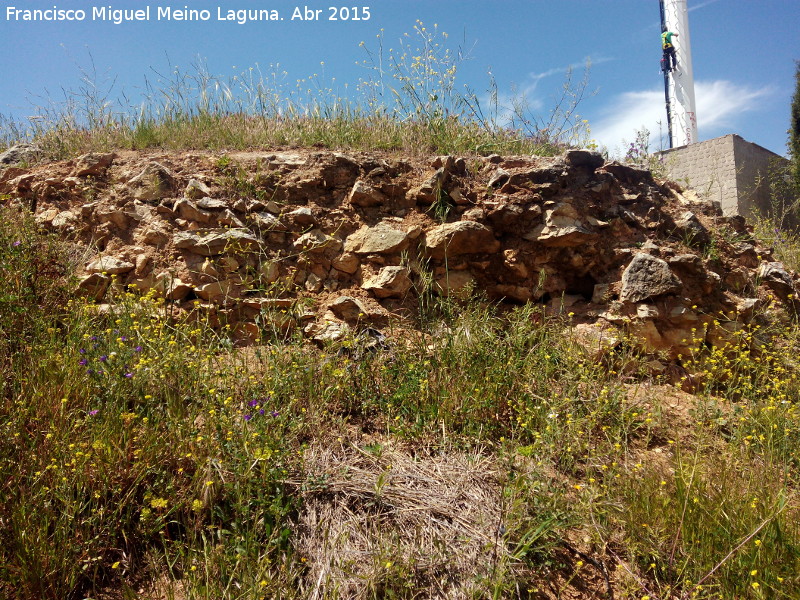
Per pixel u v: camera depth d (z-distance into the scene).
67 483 2.71
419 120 6.60
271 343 4.36
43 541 2.48
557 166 5.52
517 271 5.11
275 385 3.54
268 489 2.90
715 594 2.65
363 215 5.21
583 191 5.46
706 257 5.31
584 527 3.08
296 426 3.36
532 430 3.54
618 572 2.87
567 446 3.53
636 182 5.77
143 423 3.18
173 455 3.04
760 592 2.62
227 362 4.10
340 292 4.90
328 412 3.76
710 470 3.51
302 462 3.11
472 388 3.80
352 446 3.46
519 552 2.71
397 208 5.30
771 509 3.04
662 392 4.52
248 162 5.48
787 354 4.81
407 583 2.59
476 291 5.18
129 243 4.95
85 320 4.00
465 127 6.72
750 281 5.33
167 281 4.69
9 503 2.60
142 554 2.72
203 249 4.78
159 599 2.49
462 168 5.60
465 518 2.97
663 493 3.23
